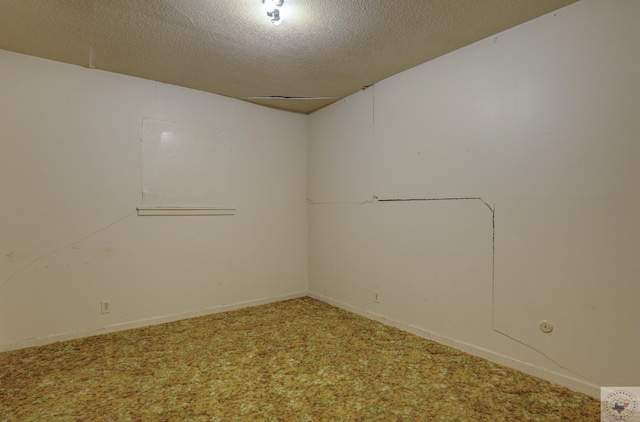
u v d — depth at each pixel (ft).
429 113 9.02
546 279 6.79
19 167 8.39
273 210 12.94
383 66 9.37
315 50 8.37
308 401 6.19
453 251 8.47
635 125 5.73
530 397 6.23
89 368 7.43
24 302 8.46
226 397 6.32
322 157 13.02
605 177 6.05
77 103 9.11
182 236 10.83
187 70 9.54
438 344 8.71
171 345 8.71
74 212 9.07
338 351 8.34
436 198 8.87
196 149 11.09
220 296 11.62
